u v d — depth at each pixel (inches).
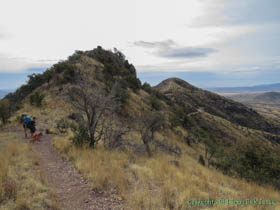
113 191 189.0
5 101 676.7
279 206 203.2
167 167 311.6
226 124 3193.9
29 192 162.4
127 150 427.8
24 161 243.9
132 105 1343.5
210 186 250.7
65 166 257.6
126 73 2292.1
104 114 542.3
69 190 187.6
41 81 1477.6
